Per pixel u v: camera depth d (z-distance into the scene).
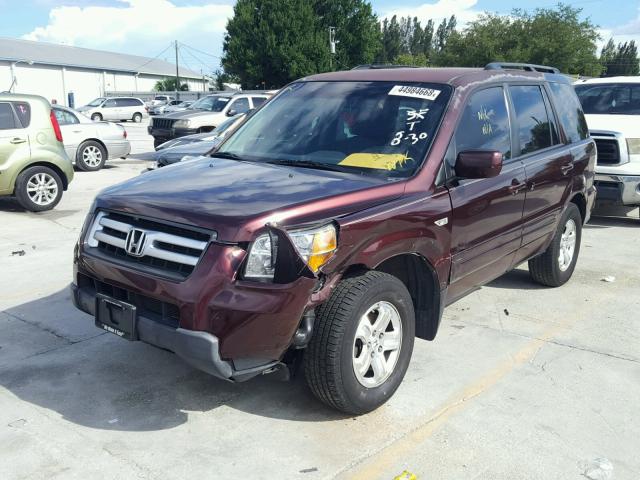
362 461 3.29
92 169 14.86
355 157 4.14
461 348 4.73
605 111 9.70
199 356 3.16
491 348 4.75
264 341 3.17
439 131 4.15
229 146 4.78
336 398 3.50
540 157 5.24
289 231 3.24
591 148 6.25
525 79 5.32
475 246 4.41
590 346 4.83
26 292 5.83
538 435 3.57
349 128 4.38
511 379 4.24
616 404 3.95
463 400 3.94
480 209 4.36
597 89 10.10
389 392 3.76
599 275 6.70
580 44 46.12
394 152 4.11
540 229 5.38
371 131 4.30
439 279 4.04
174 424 3.61
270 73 53.25
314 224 3.30
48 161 9.62
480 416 3.76
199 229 3.25
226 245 3.16
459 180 4.19
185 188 3.70
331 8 54.44
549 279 6.05
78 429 3.53
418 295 4.14
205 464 3.24
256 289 3.13
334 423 3.65
